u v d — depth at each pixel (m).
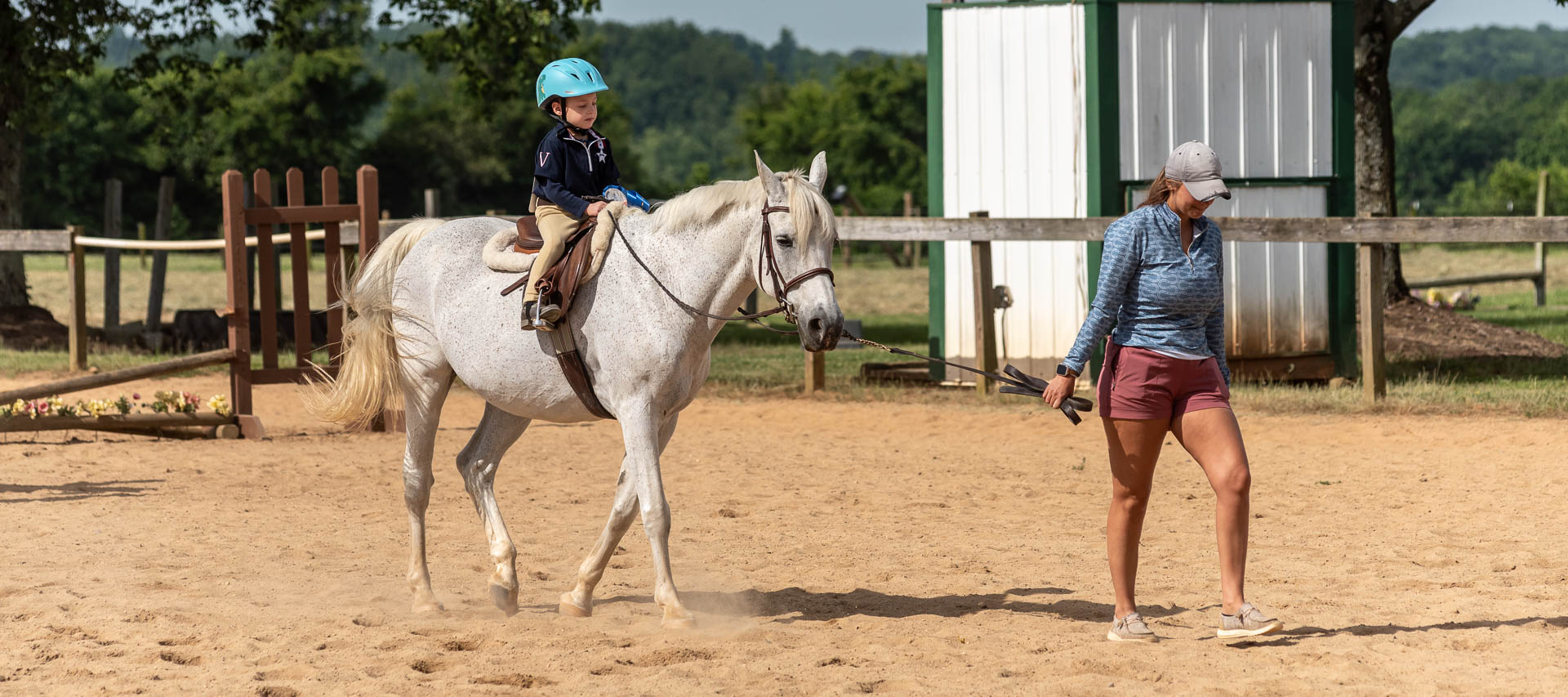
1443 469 9.36
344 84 68.31
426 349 6.05
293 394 14.36
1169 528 7.62
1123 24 13.36
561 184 5.73
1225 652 5.02
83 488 8.91
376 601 6.00
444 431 11.90
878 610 5.84
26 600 5.83
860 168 81.56
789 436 11.45
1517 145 107.19
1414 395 12.55
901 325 22.50
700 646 5.13
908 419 12.21
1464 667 4.79
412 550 5.92
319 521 7.91
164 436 11.47
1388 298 19.98
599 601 6.04
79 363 15.55
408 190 75.62
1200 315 5.01
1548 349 17.08
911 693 4.55
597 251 5.55
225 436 11.45
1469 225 11.84
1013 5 13.70
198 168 68.31
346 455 10.49
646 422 5.44
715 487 9.08
